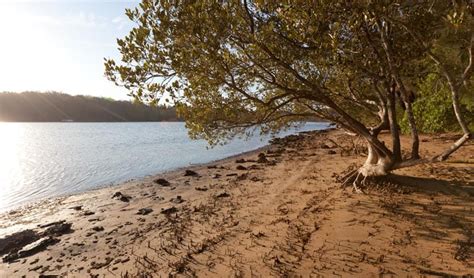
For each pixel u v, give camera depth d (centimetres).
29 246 975
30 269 840
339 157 1948
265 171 1831
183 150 3897
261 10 746
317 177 1423
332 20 682
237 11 779
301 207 997
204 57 748
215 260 730
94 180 2211
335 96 1119
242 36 770
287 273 627
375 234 730
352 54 796
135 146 4556
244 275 645
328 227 802
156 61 739
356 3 639
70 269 816
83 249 941
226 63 770
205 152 3612
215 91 894
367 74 879
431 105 1972
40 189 2000
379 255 643
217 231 909
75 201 1592
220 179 1758
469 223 725
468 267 565
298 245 733
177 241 885
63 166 2848
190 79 803
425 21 824
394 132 955
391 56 771
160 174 2195
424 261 602
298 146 3144
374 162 1056
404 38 874
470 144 1812
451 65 975
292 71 803
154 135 7319
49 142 5494
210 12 714
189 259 755
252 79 923
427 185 981
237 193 1349
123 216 1235
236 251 758
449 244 649
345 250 680
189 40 736
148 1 714
